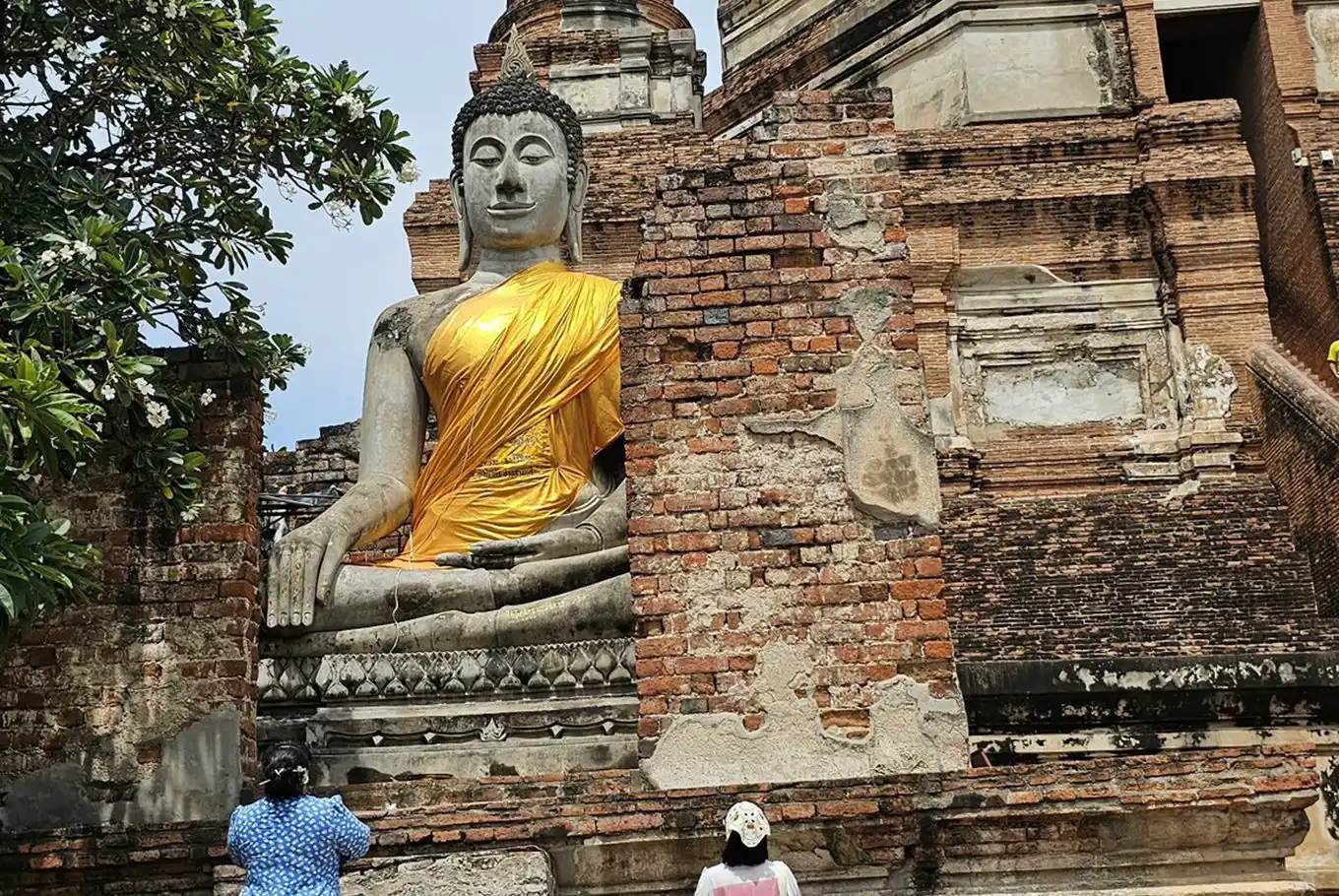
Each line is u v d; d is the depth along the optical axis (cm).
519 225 988
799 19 2530
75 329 741
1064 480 2039
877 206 756
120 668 720
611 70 2327
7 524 632
